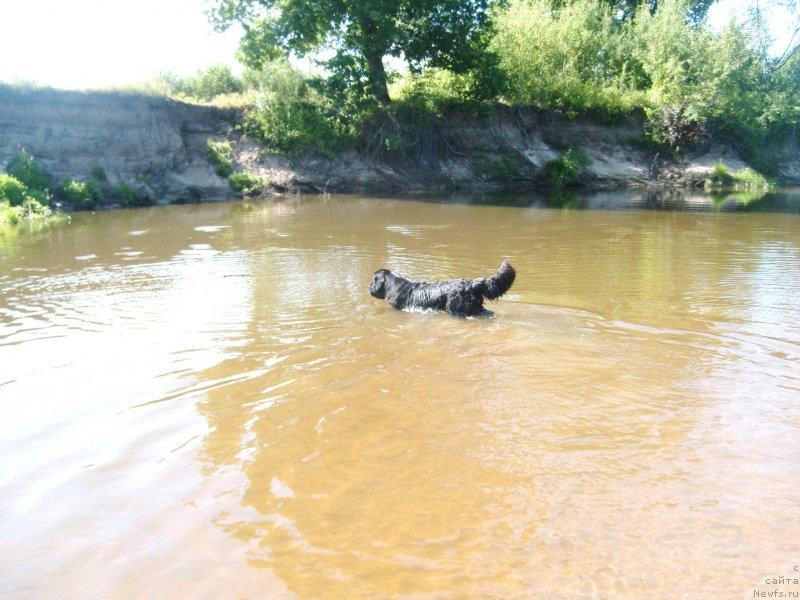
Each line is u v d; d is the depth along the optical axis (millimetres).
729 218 19719
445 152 32750
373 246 14055
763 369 6305
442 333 7586
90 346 7133
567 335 7473
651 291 9688
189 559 3539
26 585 3354
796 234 16016
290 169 28094
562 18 39375
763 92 39719
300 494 4164
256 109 28953
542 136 36875
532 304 8953
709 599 3158
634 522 3785
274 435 4977
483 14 31969
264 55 29281
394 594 3236
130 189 22859
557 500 4031
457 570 3406
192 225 17578
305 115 29281
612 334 7508
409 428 5078
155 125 25000
